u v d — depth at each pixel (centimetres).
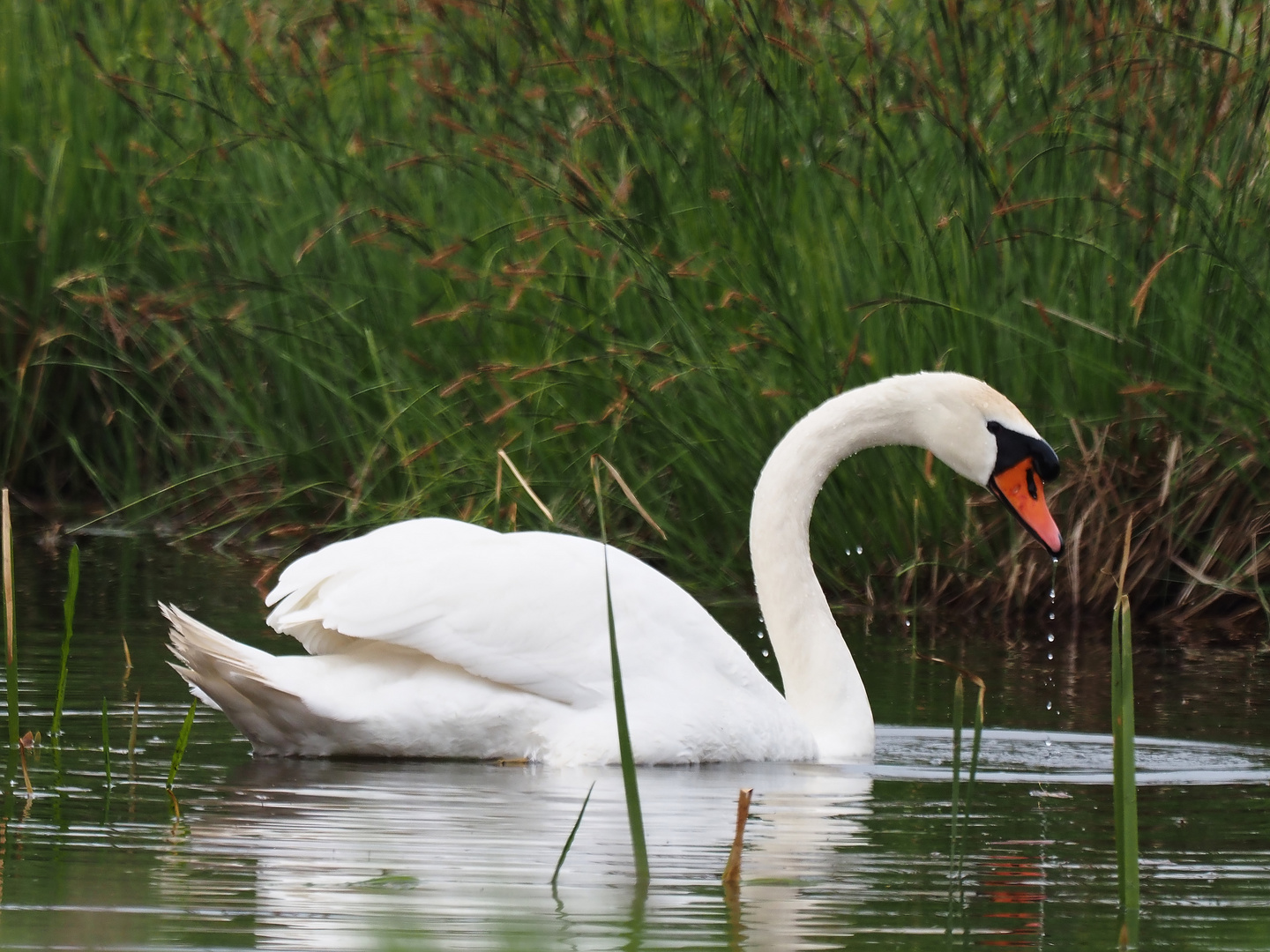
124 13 1909
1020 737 962
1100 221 1376
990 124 1410
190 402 1745
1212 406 1391
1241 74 1334
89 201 1773
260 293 1634
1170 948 561
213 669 800
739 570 1428
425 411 1473
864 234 1398
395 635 830
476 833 681
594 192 1326
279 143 1658
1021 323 1383
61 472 1788
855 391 1012
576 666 855
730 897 602
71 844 636
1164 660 1222
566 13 1488
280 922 548
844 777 849
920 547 1409
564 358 1445
